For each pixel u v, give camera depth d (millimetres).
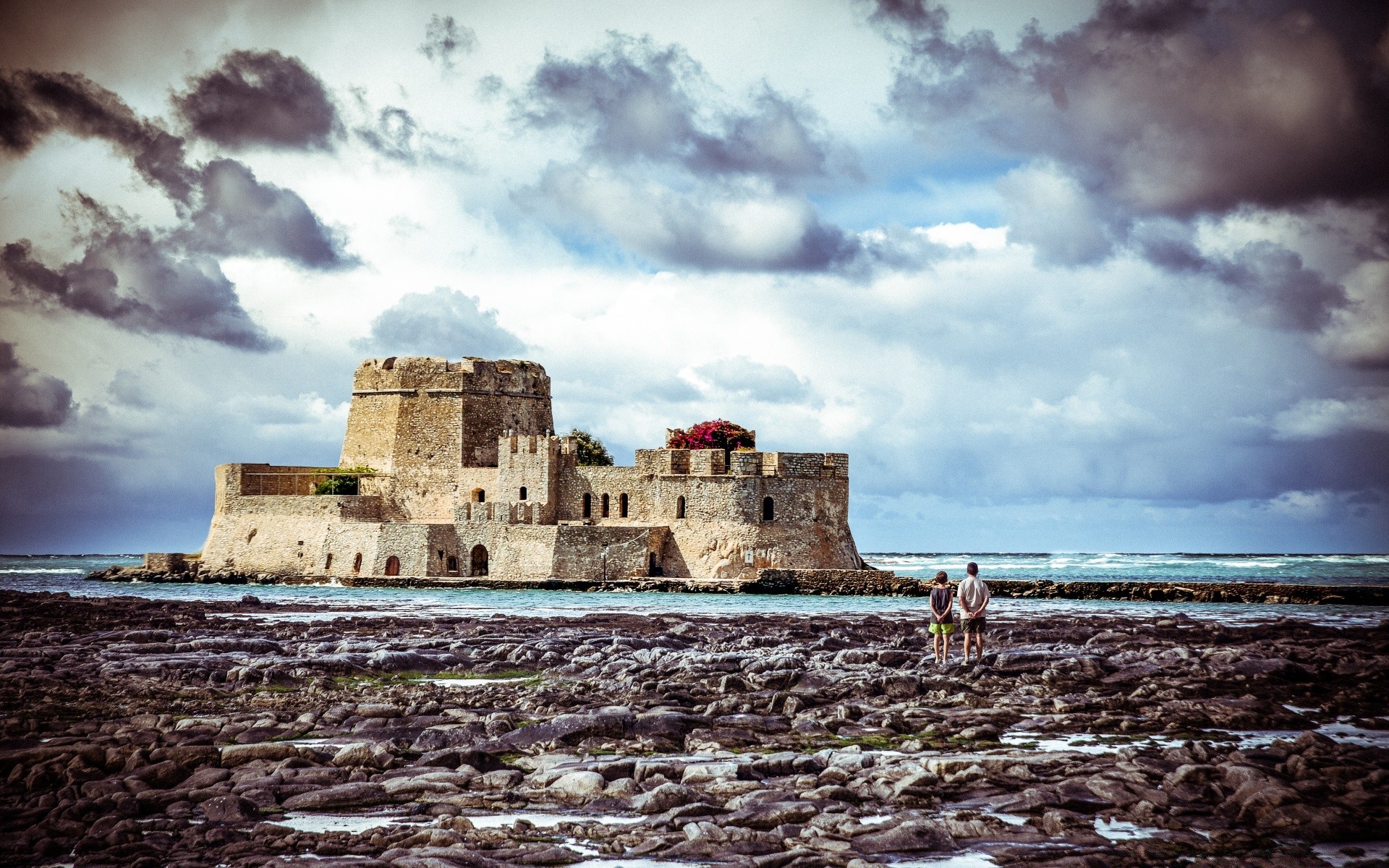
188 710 33875
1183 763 26281
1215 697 35656
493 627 57312
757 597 87562
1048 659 42031
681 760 26969
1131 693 36250
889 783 24719
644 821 22828
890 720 31594
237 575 107438
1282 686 37625
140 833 21781
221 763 26656
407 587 97375
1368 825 21922
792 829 22266
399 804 24344
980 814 22906
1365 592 82750
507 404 115500
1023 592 90625
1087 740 29797
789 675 37719
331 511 105812
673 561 97188
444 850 20688
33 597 79000
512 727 30844
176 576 111250
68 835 21734
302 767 26172
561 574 95062
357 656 42938
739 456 95938
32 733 30031
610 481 100375
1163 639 52125
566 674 42188
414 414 113000
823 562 97875
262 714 32875
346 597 86375
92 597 82062
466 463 112125
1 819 22688
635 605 77625
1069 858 20562
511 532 97812
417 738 29609
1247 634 54031
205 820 22938
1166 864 20297
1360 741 29594
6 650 45312
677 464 98438
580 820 23203
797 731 30891
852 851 21047
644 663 42844
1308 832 21688
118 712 33531
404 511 111625
